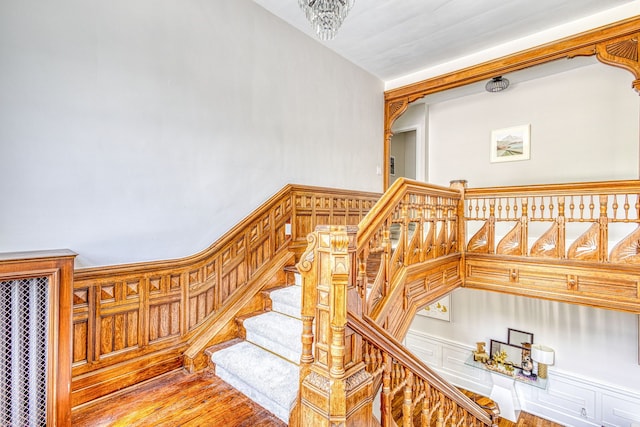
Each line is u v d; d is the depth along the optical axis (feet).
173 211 7.87
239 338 8.57
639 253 8.54
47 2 6.04
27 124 5.84
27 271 4.84
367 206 14.15
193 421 5.89
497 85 14.53
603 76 13.46
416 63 14.02
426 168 18.38
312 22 7.30
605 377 14.14
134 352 7.10
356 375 4.67
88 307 6.45
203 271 8.33
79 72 6.42
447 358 18.52
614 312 13.98
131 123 7.15
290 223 10.64
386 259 6.85
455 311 18.31
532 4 9.91
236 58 9.25
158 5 7.58
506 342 16.69
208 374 7.57
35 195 5.94
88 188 6.57
